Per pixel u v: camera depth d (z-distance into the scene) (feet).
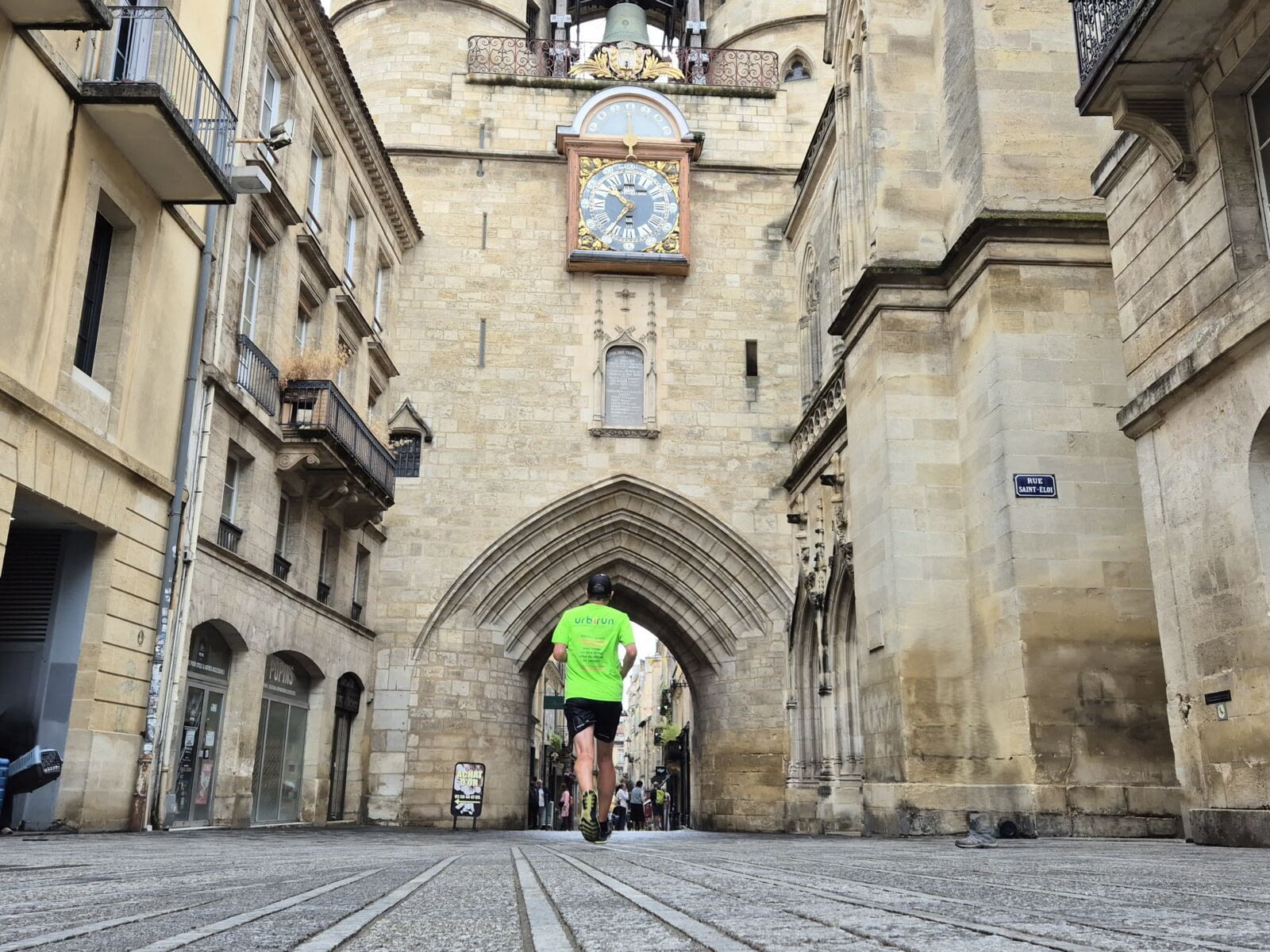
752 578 86.33
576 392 88.02
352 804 78.07
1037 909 7.20
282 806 64.64
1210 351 31.78
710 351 89.76
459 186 91.50
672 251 90.02
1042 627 44.70
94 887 10.02
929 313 53.62
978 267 49.55
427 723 81.46
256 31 58.39
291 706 66.33
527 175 92.27
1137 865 16.52
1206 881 11.56
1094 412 47.19
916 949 4.78
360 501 71.67
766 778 82.84
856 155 62.95
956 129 53.57
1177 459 34.32
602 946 5.09
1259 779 29.68
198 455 50.52
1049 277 48.62
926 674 49.11
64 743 42.06
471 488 85.51
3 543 36.60
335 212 72.33
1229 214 31.89
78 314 41.63
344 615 73.41
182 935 5.64
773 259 92.12
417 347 87.71
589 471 86.63
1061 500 46.11
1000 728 46.11
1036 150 50.24
